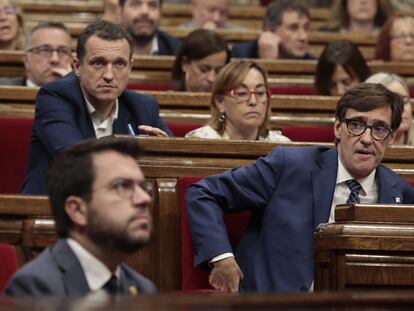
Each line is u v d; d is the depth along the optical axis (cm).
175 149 713
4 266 557
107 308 362
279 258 663
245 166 688
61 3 1548
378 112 682
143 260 693
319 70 1066
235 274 652
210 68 1037
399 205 609
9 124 881
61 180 482
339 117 694
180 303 382
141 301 384
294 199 677
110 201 477
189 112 987
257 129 862
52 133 777
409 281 602
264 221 675
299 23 1297
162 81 1144
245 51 1295
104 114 807
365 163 682
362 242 600
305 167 686
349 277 602
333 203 684
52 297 421
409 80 1195
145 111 826
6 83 1088
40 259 483
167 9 1608
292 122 998
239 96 845
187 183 696
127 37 802
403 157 759
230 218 697
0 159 875
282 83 1171
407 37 1242
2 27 1198
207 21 1443
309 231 670
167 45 1266
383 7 1522
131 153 488
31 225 611
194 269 675
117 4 1345
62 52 1040
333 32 1518
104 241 479
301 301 396
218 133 855
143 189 484
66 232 487
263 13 1653
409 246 602
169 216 697
